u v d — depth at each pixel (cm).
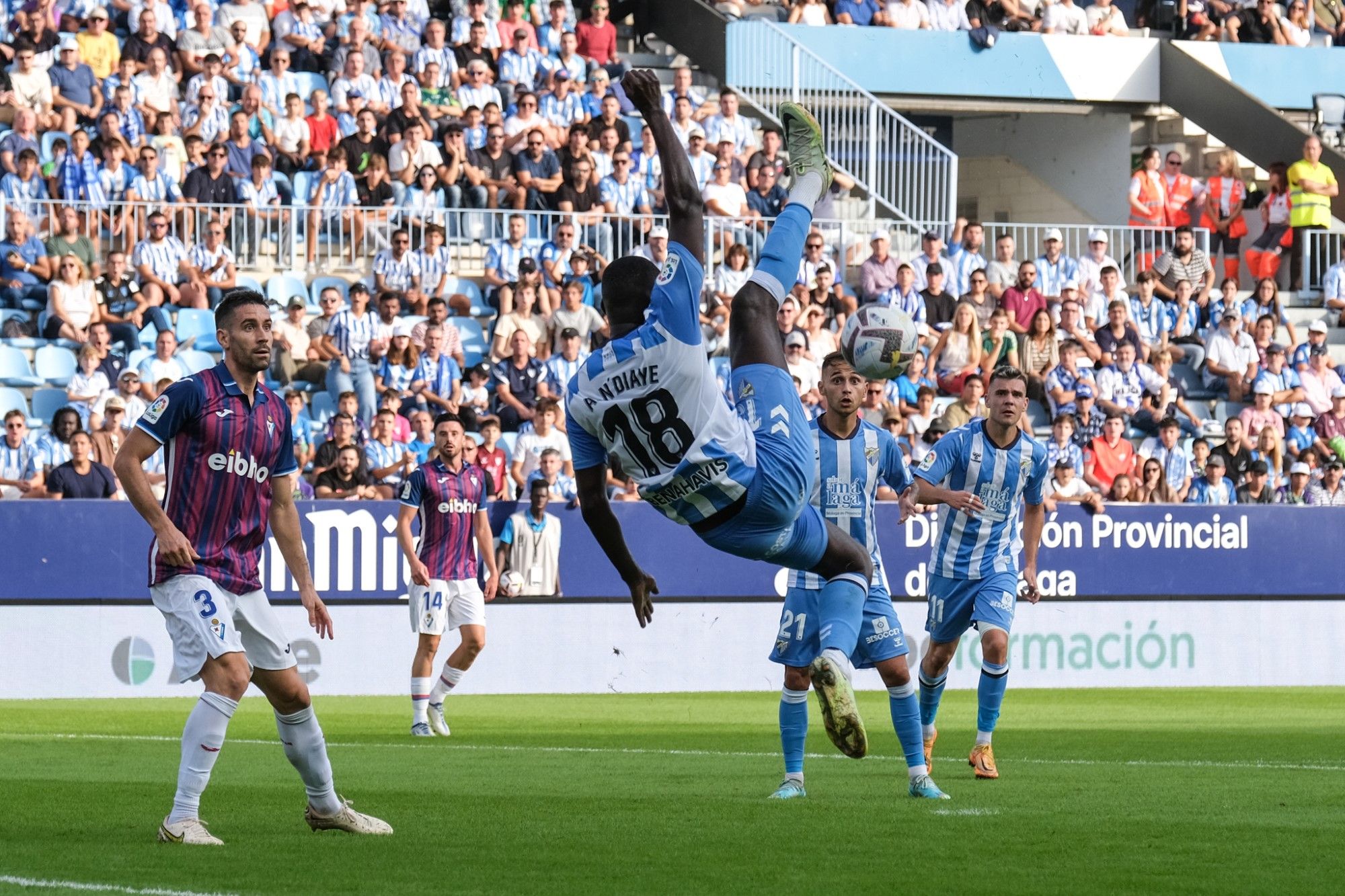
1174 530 3619
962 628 1916
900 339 1661
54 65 4009
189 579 1301
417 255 3900
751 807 1546
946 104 5094
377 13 4466
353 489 3325
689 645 3362
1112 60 5212
